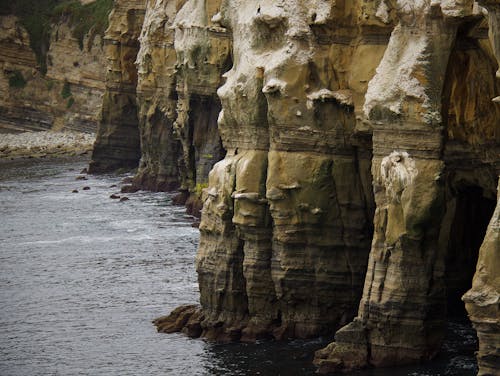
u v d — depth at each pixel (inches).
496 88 2566.4
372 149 2891.2
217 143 4825.3
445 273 2662.4
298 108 2903.5
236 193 3006.9
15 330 3304.6
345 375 2628.0
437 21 2581.2
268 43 3029.0
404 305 2623.0
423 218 2571.4
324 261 2930.6
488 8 2241.6
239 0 3211.1
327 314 2950.3
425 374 2573.8
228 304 3075.8
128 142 6879.9
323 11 2898.6
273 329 2994.6
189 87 4800.7
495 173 2600.9
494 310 2193.7
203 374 2792.8
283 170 2918.3
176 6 5871.1
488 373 2207.2
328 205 2913.4
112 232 4766.2
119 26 6781.5
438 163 2581.2
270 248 2997.0
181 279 3799.2
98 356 3019.2
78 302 3572.8
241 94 3031.5
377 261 2659.9
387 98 2625.5
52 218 5226.4
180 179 5659.5
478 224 2844.5
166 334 3154.5
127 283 3782.0
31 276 3969.0
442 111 2593.5
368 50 2866.6
